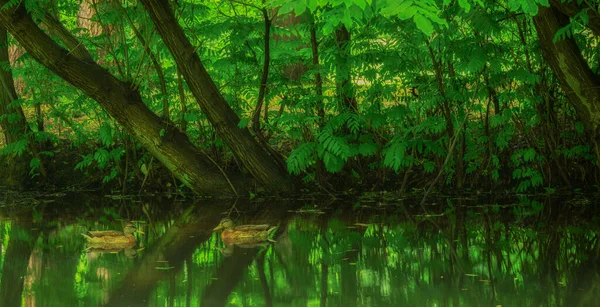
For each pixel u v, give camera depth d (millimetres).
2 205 11422
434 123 11375
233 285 6730
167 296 6387
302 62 11969
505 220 9703
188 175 11820
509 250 8008
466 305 6023
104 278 7000
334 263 7555
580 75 10492
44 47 10672
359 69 11273
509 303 6055
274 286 6688
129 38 13305
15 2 10047
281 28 11688
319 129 11781
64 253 8094
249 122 11648
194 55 11055
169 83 12820
